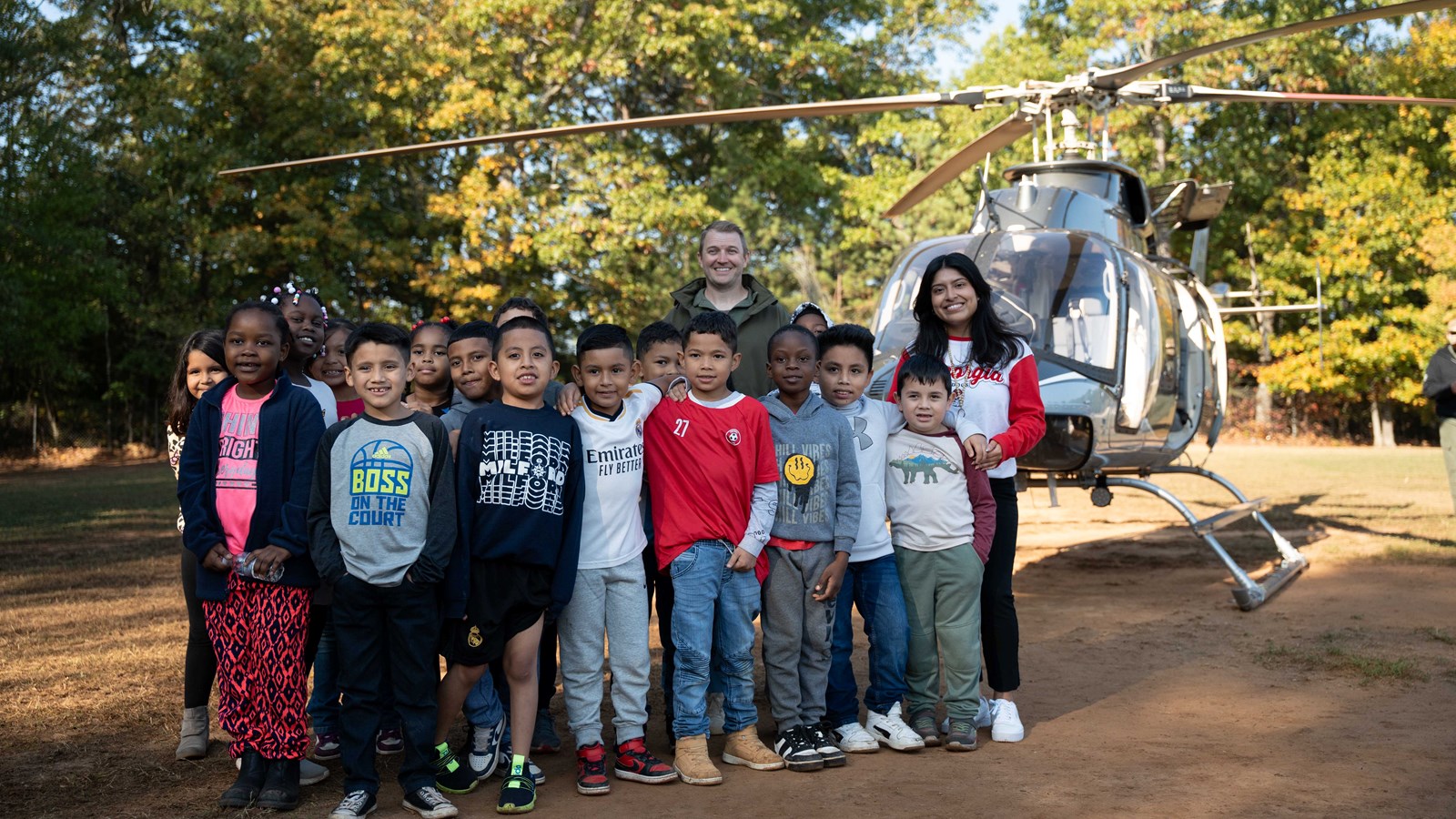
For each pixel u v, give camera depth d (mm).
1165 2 25750
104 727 4273
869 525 4047
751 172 27688
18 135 18922
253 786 3451
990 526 4027
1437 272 26156
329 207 22688
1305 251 27359
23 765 3816
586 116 25938
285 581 3455
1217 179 27828
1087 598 7176
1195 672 5062
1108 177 7891
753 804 3387
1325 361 26484
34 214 18922
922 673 4055
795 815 3271
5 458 27156
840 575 3855
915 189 9266
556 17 22828
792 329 3961
